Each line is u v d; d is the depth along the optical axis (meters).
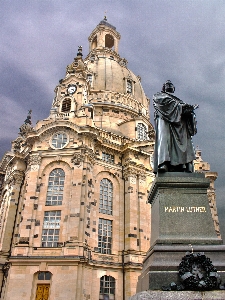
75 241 40.50
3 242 49.56
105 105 67.56
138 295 9.04
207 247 10.14
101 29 97.31
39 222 43.31
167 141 13.12
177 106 13.72
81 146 47.38
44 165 47.41
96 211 47.25
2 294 44.75
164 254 10.04
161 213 11.34
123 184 52.47
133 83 76.56
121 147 54.75
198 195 11.68
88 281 40.47
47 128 49.25
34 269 39.34
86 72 65.38
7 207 54.34
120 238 47.91
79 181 44.84
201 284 8.88
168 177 12.06
